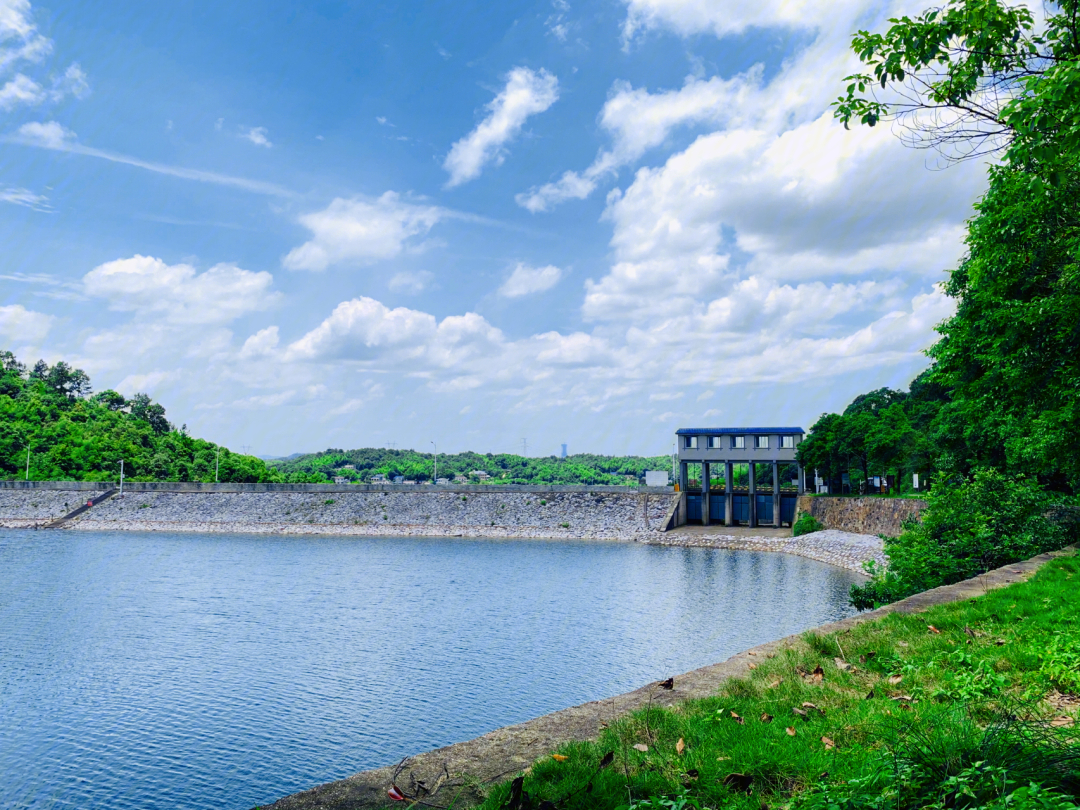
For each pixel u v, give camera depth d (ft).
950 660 35.99
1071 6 30.86
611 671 127.75
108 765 91.30
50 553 299.17
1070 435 77.10
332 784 24.67
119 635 158.71
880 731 25.64
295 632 161.48
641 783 22.57
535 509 390.83
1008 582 61.05
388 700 114.42
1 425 549.13
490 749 27.40
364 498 419.13
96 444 549.95
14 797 82.58
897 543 105.91
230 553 302.66
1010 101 30.37
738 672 36.65
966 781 18.49
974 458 149.48
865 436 281.13
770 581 214.48
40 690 120.57
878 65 33.40
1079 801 17.63
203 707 111.96
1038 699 28.89
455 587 219.20
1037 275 54.80
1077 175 44.29
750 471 360.89
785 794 22.31
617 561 274.57
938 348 97.76
